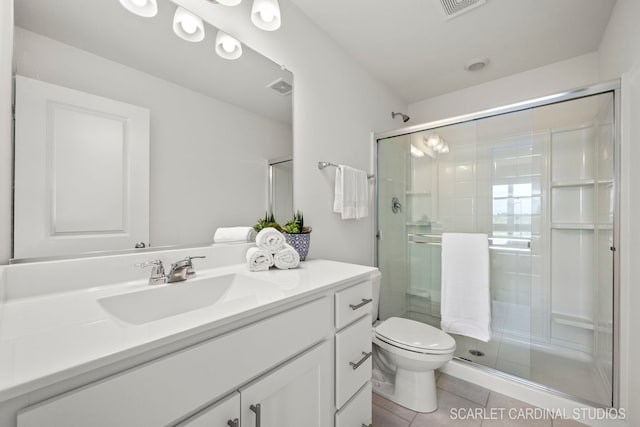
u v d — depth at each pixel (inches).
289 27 57.9
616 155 51.7
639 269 45.0
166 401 20.4
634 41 48.6
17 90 28.7
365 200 74.7
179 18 41.3
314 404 33.9
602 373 61.4
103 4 34.6
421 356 52.0
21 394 14.2
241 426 25.4
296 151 59.5
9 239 28.3
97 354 17.3
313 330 33.9
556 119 80.8
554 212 82.3
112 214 35.0
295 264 46.3
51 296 29.1
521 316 65.2
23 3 29.3
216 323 23.2
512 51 74.9
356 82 78.7
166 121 40.1
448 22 63.7
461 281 69.7
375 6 58.8
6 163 28.1
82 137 32.7
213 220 45.6
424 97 103.0
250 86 51.0
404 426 50.8
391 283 85.6
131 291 31.0
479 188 70.2
